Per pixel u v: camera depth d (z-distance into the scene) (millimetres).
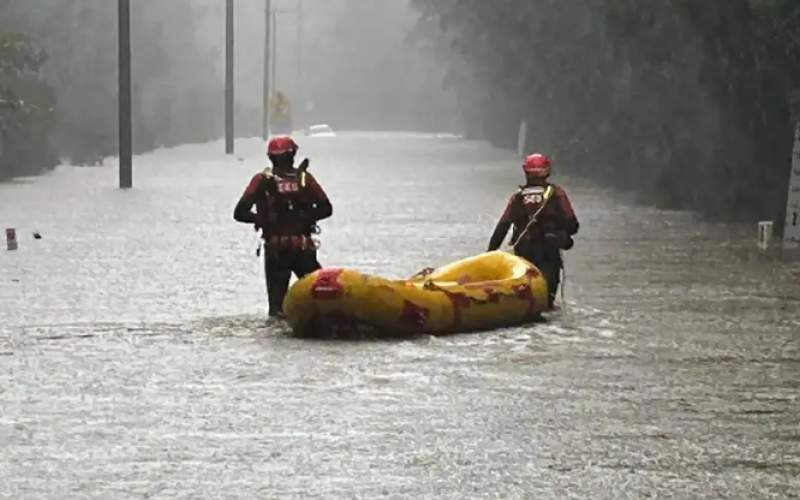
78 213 58969
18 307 31953
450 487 16672
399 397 21844
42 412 20703
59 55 111625
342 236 48375
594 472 17375
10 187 77375
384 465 17672
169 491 16469
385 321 27234
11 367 24312
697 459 18031
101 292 34531
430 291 27812
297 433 19406
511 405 21297
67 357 25328
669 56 61344
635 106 71750
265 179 29750
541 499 16188
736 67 55250
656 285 35938
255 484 16766
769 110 54281
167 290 34906
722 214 57312
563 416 20562
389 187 77625
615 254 43656
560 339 27484
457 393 22188
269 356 25406
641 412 20875
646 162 70688
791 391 22500
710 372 24125
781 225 53531
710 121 58438
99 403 21359
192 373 23750
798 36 50750
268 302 31453
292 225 29781
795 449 18594
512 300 28922
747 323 29625
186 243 46531
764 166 55875
